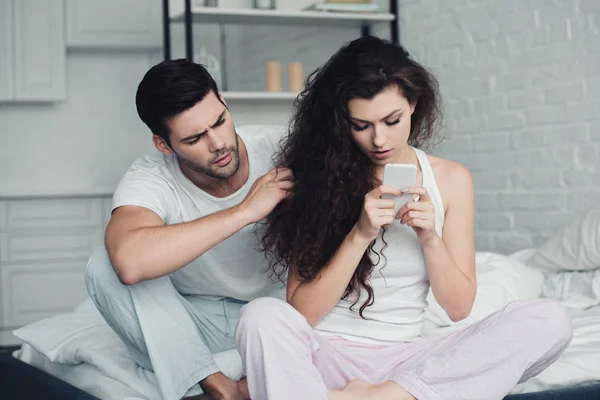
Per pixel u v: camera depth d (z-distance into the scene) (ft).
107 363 6.45
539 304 5.38
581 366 6.19
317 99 5.82
